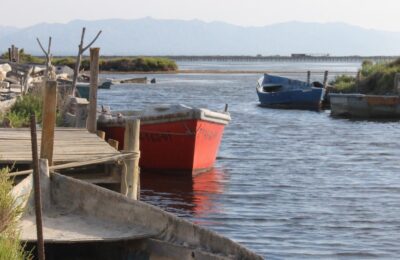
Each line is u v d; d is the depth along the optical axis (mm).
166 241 13180
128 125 18188
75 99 34188
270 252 19734
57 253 14391
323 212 24656
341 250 20078
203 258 12391
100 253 14219
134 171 18125
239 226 22484
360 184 30172
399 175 32500
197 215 23797
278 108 70188
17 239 11773
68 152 18969
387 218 23922
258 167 33938
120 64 164750
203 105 72812
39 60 125312
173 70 169000
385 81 70000
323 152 39875
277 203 25969
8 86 45438
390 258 19438
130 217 13984
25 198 13789
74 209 14883
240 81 128625
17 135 22578
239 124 54781
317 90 68125
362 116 60500
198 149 29453
